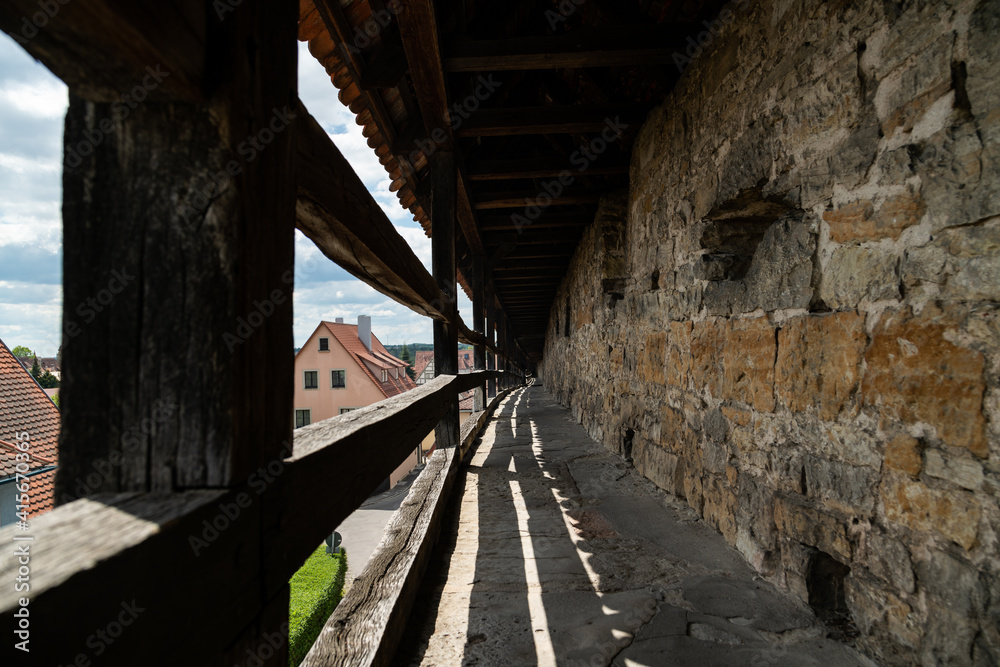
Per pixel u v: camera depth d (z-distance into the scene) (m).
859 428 1.47
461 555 2.19
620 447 4.04
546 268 8.97
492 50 2.94
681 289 2.83
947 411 1.18
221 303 0.54
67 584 0.36
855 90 1.49
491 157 5.33
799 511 1.72
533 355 27.86
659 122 3.28
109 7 0.36
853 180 1.51
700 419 2.56
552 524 2.56
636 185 3.86
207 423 0.55
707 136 2.48
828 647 1.46
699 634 1.54
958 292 1.16
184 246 0.55
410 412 1.64
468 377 4.05
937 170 1.21
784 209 2.09
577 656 1.44
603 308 4.69
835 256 1.59
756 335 2.04
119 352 0.55
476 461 4.12
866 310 1.46
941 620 1.19
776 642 1.49
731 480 2.23
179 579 0.48
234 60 0.56
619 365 4.23
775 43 1.91
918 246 1.27
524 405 9.39
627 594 1.80
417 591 1.82
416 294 1.89
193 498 0.52
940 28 1.20
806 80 1.72
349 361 22.02
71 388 0.55
